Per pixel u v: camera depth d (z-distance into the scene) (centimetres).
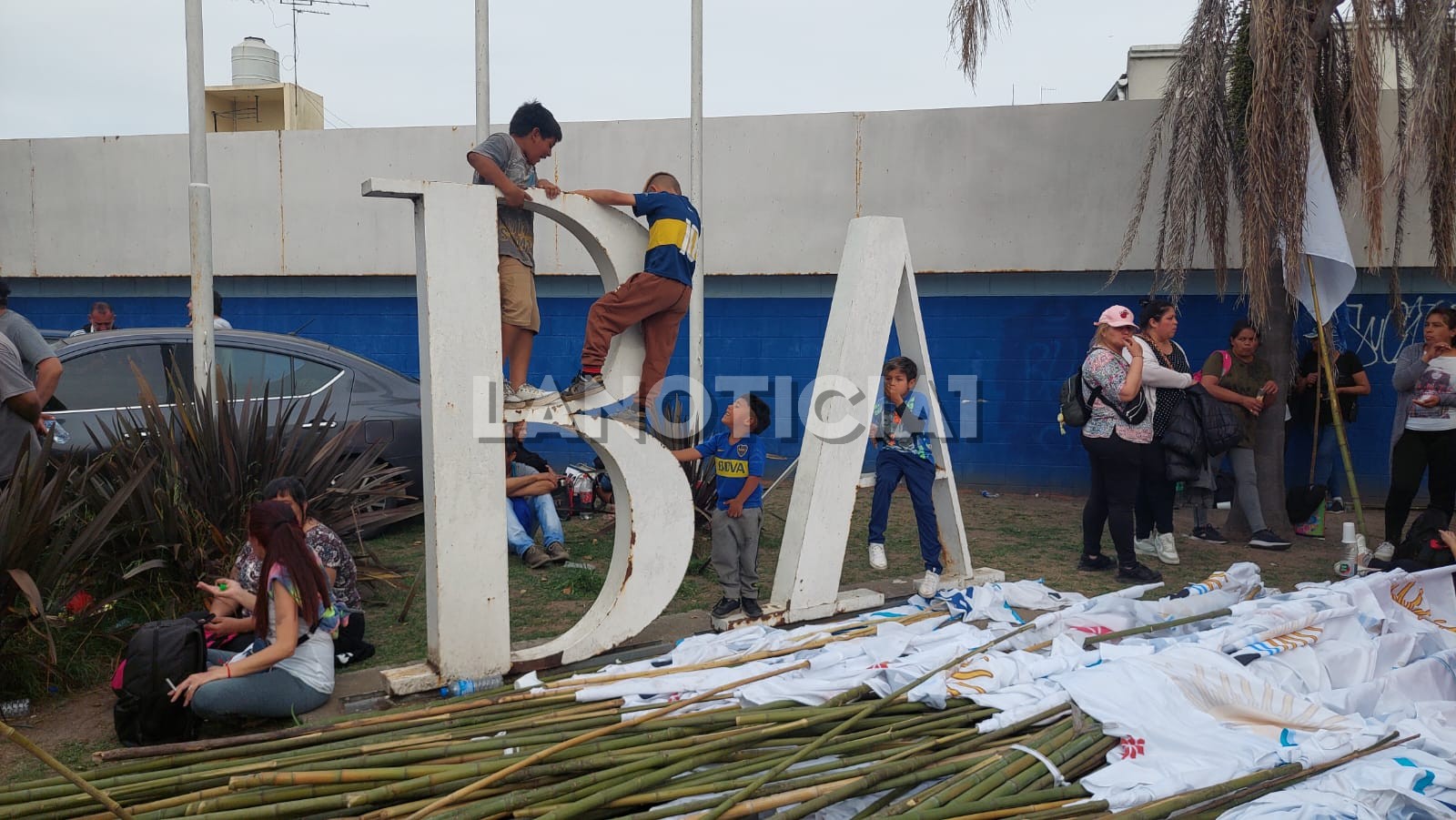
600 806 312
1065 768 342
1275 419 759
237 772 329
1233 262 880
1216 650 434
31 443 516
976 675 404
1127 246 797
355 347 1013
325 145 985
